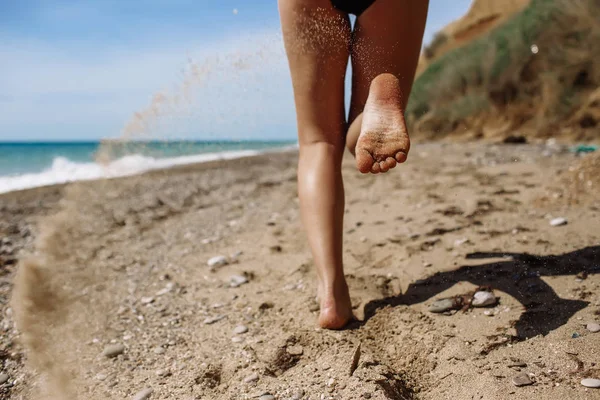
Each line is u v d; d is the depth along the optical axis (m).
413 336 1.16
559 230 1.69
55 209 3.53
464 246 1.67
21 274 1.92
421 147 6.94
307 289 1.53
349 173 3.92
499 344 1.08
